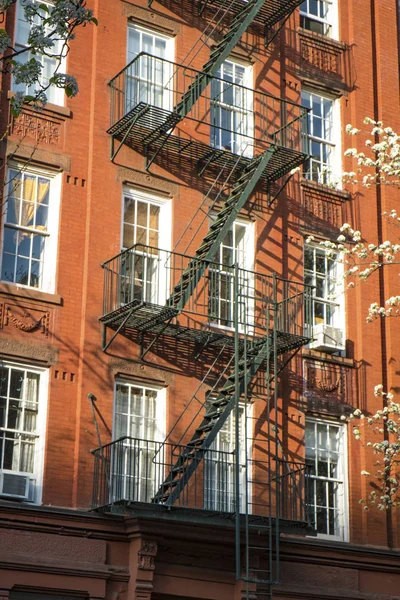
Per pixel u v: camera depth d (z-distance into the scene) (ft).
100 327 79.36
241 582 79.00
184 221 86.22
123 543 75.77
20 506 71.51
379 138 100.99
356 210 97.45
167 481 76.89
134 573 74.69
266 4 93.04
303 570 84.12
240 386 83.92
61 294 78.54
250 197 90.84
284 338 83.56
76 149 82.12
